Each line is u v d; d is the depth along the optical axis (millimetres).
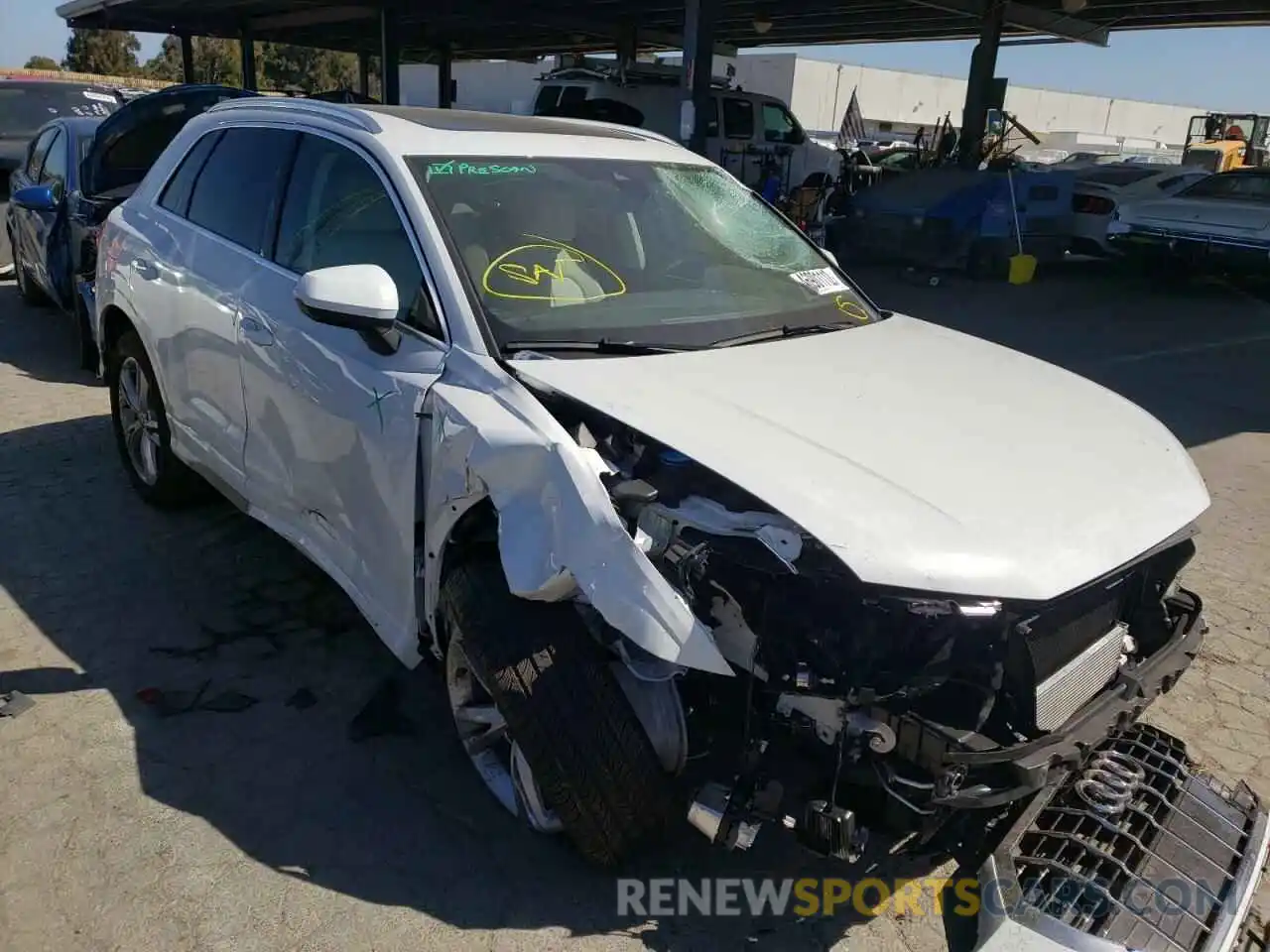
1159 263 14102
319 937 2533
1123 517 2545
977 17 16094
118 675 3594
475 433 2650
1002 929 2182
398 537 3008
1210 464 6523
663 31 21047
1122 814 2473
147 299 4453
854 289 4035
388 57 17203
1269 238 12578
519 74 42656
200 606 4094
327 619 4039
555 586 2418
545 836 2910
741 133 16688
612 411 2598
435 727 3396
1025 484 2539
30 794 2969
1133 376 8805
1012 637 2283
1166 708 3756
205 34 23766
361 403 3092
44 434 6035
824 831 2289
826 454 2508
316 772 3145
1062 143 47250
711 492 2496
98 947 2469
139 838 2824
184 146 4684
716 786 2414
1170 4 15461
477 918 2621
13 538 4629
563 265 3256
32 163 9008
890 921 2705
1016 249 14047
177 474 4793
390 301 2893
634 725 2484
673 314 3295
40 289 8906
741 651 2385
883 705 2279
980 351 3590
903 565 2193
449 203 3236
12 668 3598
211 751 3215
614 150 3893
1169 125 64812
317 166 3674
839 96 47875
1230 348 10086
